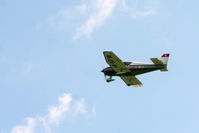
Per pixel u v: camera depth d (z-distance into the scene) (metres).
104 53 152.88
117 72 158.12
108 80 160.75
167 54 158.75
